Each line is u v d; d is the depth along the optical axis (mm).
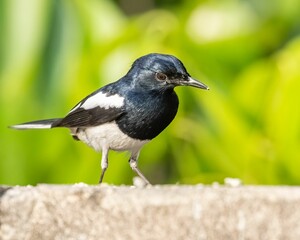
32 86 12805
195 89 12961
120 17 13523
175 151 13438
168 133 13203
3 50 12773
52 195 8391
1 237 8422
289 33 14672
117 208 8320
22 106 12742
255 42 14039
